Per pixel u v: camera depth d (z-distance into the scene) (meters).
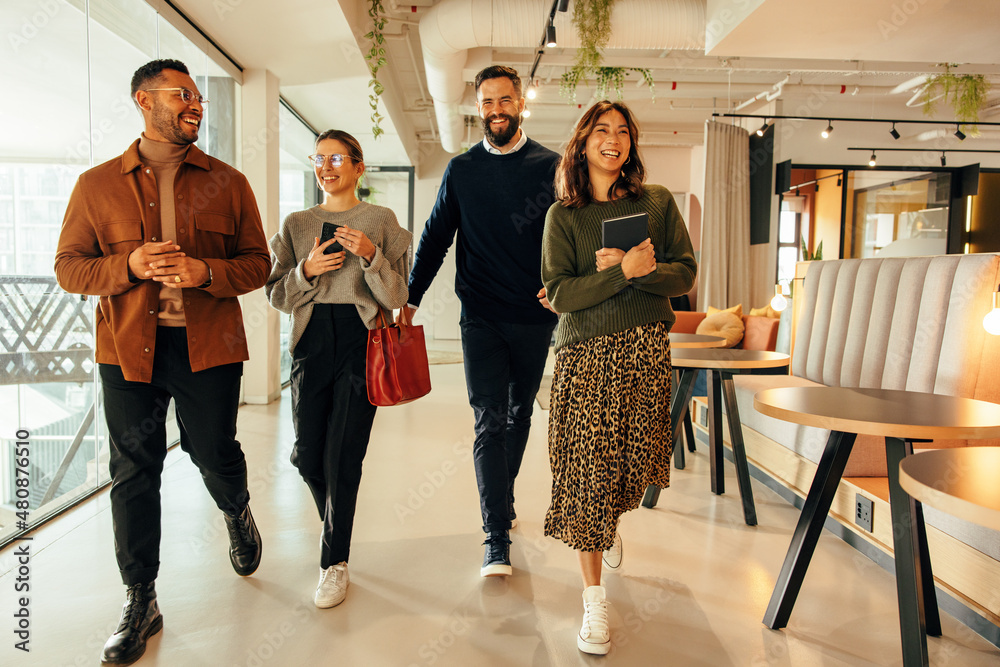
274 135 5.19
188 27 3.97
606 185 1.76
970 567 1.71
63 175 2.70
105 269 1.52
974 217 8.59
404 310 1.95
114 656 1.51
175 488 2.93
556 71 7.08
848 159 8.30
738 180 7.87
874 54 4.81
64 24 2.70
